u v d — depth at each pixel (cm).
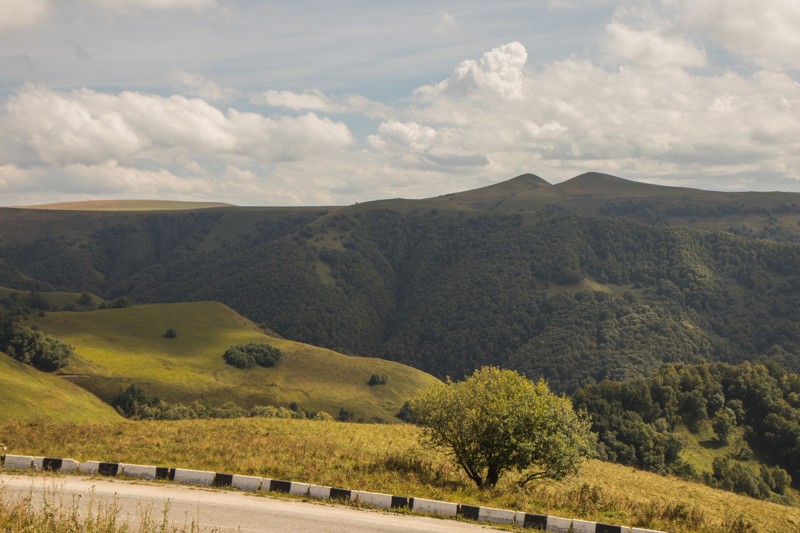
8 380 9131
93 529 1387
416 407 2692
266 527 1595
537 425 2484
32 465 2286
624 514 2116
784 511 3822
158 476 2188
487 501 2128
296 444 3316
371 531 1620
